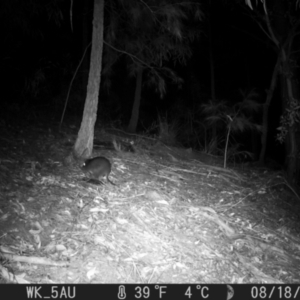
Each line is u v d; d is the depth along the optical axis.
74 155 8.51
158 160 10.38
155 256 6.19
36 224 6.00
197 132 15.29
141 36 10.77
